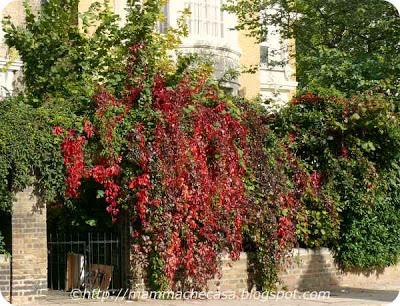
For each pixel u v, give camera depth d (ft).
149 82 46.68
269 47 86.69
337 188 54.75
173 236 45.44
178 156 45.39
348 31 72.79
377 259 56.85
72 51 54.13
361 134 55.06
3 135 42.14
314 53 73.56
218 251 47.37
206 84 48.67
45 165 43.62
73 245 50.49
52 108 45.27
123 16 69.67
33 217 44.04
